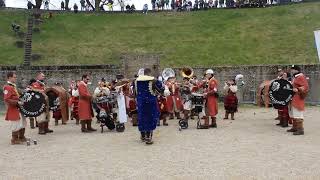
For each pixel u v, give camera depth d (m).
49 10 50.50
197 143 13.41
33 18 47.06
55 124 19.48
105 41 42.88
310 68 27.20
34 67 33.84
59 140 14.87
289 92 15.62
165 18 48.38
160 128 17.31
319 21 42.94
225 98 20.38
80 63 38.31
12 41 42.78
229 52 38.59
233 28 43.78
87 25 47.19
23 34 44.34
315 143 13.11
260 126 17.50
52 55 39.78
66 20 48.41
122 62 32.19
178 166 10.19
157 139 14.42
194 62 37.06
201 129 16.80
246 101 28.83
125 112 16.75
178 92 20.55
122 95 16.81
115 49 40.84
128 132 16.48
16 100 14.19
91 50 40.81
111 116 16.97
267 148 12.33
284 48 38.22
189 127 17.50
